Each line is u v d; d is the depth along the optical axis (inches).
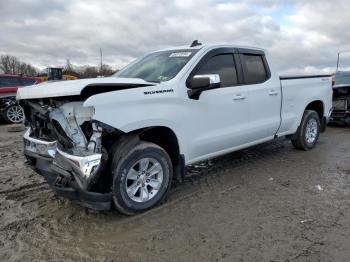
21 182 203.9
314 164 236.4
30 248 130.6
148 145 157.5
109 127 141.4
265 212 158.9
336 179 204.4
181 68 177.9
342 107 392.5
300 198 175.2
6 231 143.6
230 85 199.6
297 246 128.9
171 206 167.0
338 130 382.6
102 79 152.3
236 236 137.5
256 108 214.1
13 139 352.2
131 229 144.9
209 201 172.9
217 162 241.6
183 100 170.6
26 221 152.6
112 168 147.9
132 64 214.1
